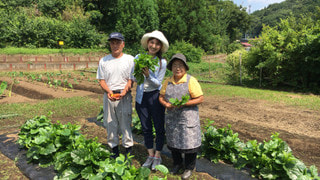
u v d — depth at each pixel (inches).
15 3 1222.9
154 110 116.3
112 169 89.2
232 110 273.4
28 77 521.3
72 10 1291.8
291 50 441.1
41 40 976.3
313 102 323.6
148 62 101.0
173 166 121.2
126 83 118.5
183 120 103.8
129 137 123.8
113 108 117.8
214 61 1300.4
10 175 114.8
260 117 242.2
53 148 117.8
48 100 317.4
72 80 534.3
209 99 346.0
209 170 118.1
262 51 507.5
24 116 231.6
